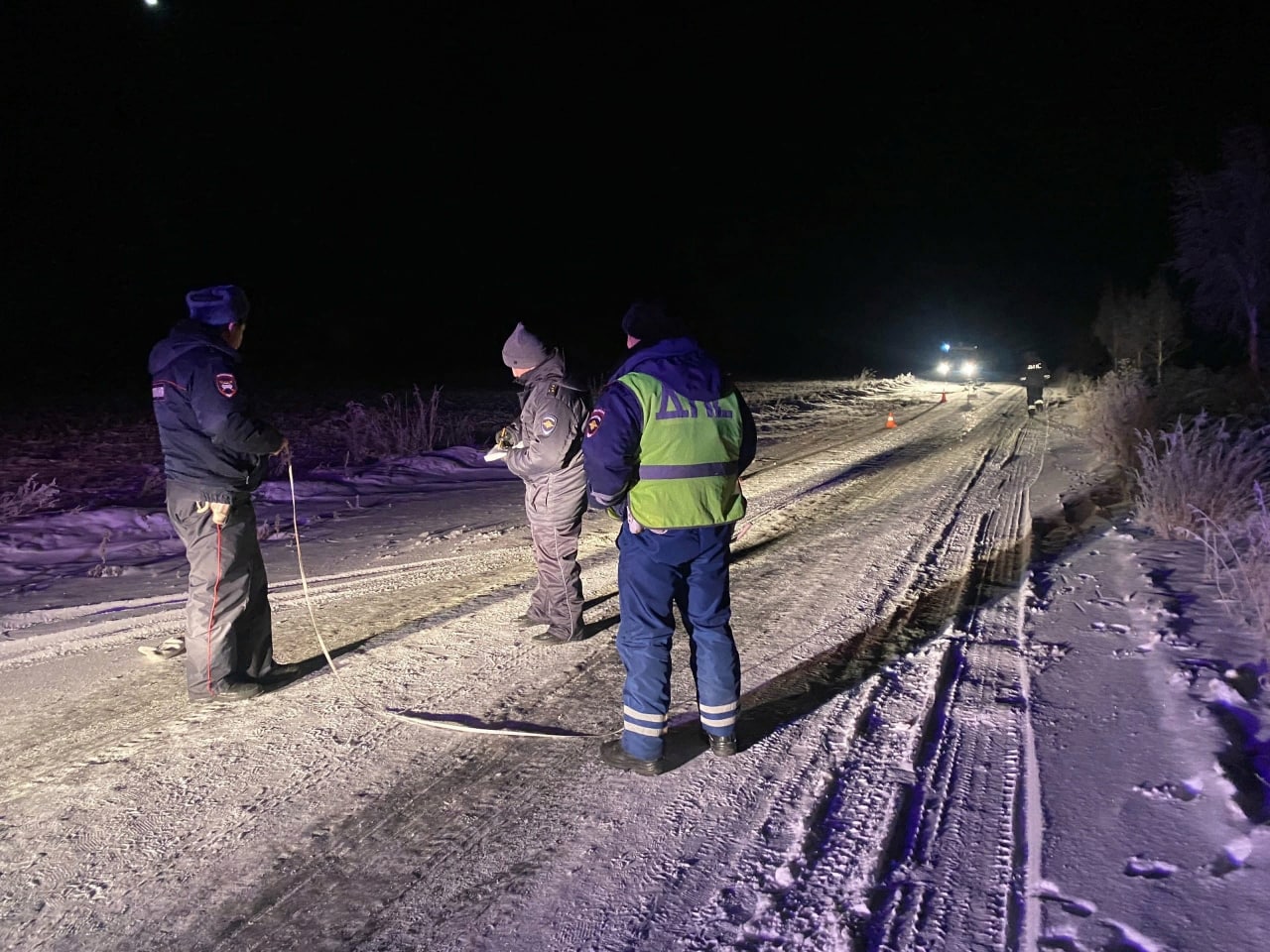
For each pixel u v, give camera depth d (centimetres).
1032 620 567
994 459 1342
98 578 731
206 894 320
